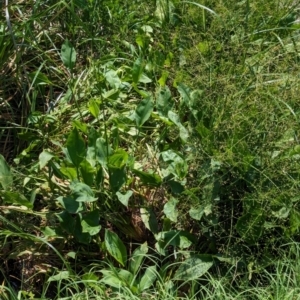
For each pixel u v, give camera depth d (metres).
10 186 1.47
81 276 1.43
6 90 1.68
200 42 1.68
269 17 1.82
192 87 1.59
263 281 1.42
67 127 1.63
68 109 1.66
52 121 1.62
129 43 1.81
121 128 1.60
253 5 1.81
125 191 1.51
